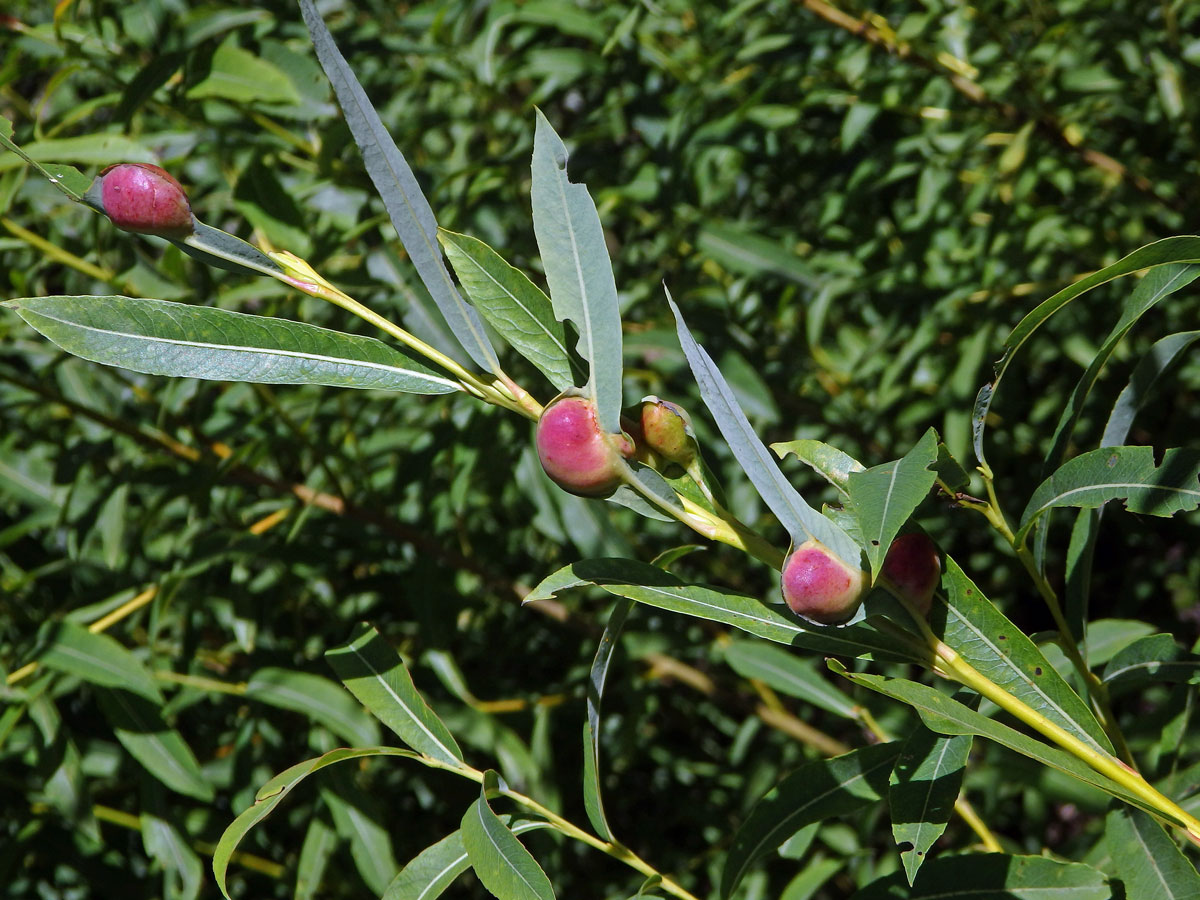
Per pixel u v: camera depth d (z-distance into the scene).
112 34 0.49
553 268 0.26
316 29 0.26
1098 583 0.77
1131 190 0.57
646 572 0.28
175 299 0.51
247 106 0.48
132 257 0.51
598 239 0.26
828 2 0.56
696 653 0.62
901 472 0.26
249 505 0.56
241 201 0.47
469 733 0.49
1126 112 0.61
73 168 0.27
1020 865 0.31
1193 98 0.56
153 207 0.27
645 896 0.32
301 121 0.54
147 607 0.51
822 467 0.29
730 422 0.26
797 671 0.45
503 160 0.52
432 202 0.52
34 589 0.55
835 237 0.63
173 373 0.27
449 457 0.54
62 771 0.44
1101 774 0.27
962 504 0.30
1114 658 0.32
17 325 0.52
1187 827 0.26
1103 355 0.30
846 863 0.47
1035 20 0.57
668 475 0.28
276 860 0.57
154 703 0.43
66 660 0.42
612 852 0.32
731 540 0.27
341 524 0.53
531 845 0.49
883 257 0.64
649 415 0.27
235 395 0.55
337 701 0.45
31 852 0.51
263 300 0.54
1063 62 0.56
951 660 0.28
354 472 0.54
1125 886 0.30
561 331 0.28
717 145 0.54
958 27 0.58
